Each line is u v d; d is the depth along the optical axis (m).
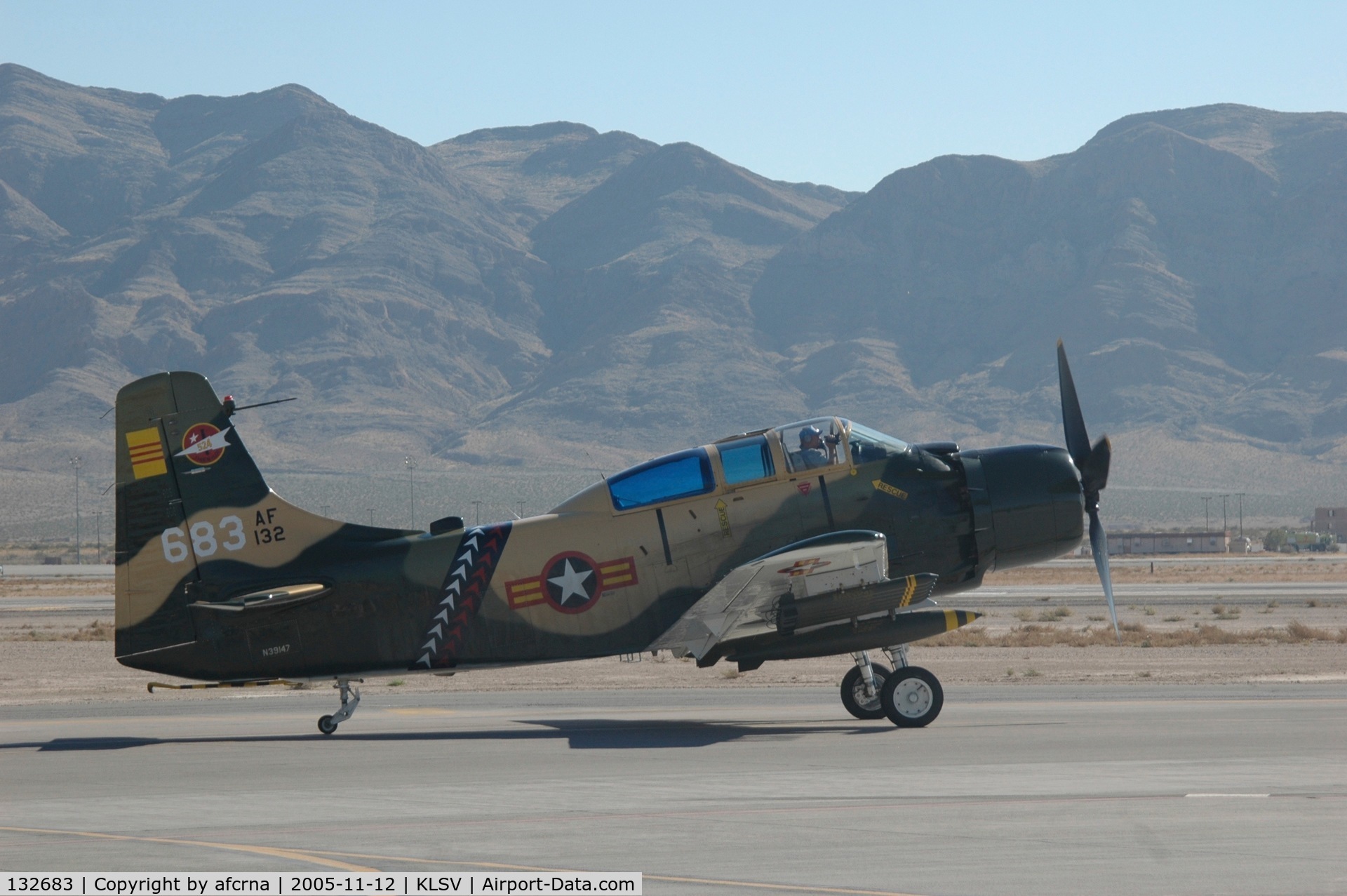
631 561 39.38
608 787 29.20
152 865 22.33
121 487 39.19
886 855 22.50
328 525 39.94
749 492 39.78
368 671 39.59
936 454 41.34
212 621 39.19
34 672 65.56
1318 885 20.47
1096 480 42.94
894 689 39.34
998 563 41.47
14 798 28.73
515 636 39.38
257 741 38.75
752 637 39.97
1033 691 50.78
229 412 39.78
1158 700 47.12
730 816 25.73
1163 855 22.34
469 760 33.81
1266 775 29.89
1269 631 87.62
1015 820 25.11
